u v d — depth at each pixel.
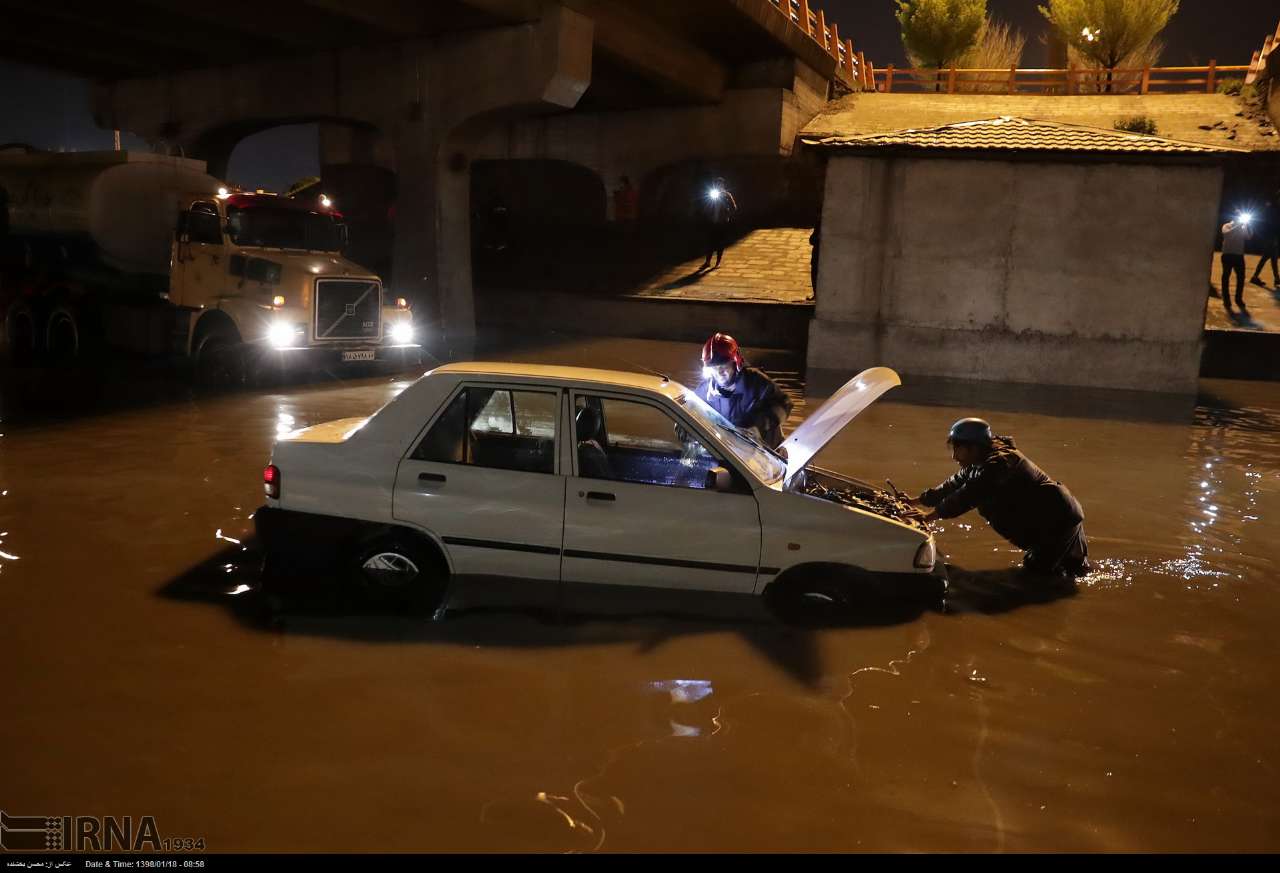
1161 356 15.30
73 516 6.64
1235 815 3.44
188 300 13.78
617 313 22.69
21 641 4.57
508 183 32.91
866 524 5.18
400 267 21.39
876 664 4.65
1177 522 7.55
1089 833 3.30
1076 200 15.43
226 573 5.59
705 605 5.24
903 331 16.33
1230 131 27.06
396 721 3.90
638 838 3.15
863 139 16.16
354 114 22.02
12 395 11.54
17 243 16.38
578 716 3.99
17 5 20.16
